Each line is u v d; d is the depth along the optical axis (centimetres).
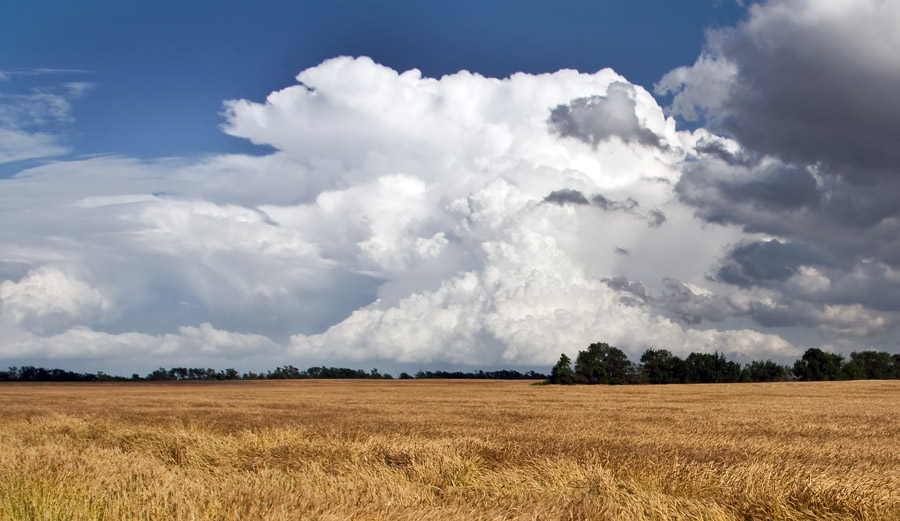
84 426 2608
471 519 899
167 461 1650
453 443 1698
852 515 1055
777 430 2525
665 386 10012
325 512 837
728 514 1058
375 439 1859
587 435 2183
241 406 4775
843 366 14050
